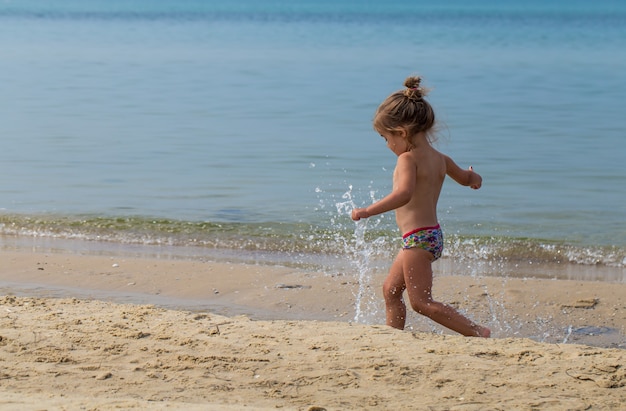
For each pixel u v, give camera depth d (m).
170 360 5.16
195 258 9.72
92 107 22.44
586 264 9.59
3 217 11.52
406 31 75.50
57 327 5.84
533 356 5.33
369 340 5.66
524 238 10.55
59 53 42.88
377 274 8.96
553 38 63.09
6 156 15.68
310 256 9.90
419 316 7.43
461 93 26.48
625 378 4.93
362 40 59.22
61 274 8.79
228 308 7.63
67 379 4.78
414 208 6.25
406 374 4.96
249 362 5.14
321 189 13.18
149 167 14.84
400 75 32.34
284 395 4.62
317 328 6.00
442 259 9.73
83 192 12.98
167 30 73.25
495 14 148.00
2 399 4.25
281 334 5.81
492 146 16.91
